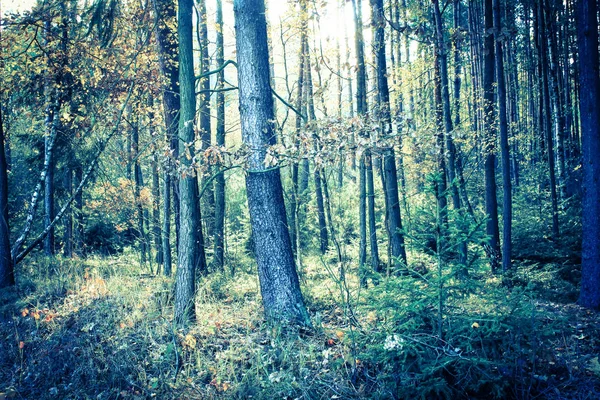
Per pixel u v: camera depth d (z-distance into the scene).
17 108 12.79
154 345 5.99
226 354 5.66
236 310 7.38
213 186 14.72
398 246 11.02
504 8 22.00
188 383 5.19
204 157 6.50
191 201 7.04
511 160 24.95
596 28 8.48
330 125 6.03
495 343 4.53
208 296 8.37
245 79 6.89
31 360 5.93
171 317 6.96
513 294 4.69
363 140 5.80
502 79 11.95
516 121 24.59
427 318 4.81
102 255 16.69
